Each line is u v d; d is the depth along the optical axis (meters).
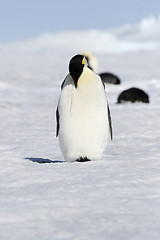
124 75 125.44
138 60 182.12
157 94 79.62
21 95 82.31
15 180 18.59
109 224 12.55
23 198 15.51
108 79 99.06
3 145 31.81
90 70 22.66
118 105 62.81
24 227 12.36
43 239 11.37
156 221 12.84
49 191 16.47
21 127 43.97
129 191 16.30
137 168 20.50
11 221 12.92
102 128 22.70
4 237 11.58
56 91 89.56
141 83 100.38
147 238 11.29
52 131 40.88
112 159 23.97
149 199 15.22
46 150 30.20
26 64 169.00
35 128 43.16
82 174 19.39
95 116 22.33
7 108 62.75
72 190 16.55
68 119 22.45
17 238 11.48
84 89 22.17
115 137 35.75
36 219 13.09
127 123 44.12
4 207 14.35
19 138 36.12
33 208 14.19
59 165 21.89
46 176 19.17
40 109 61.50
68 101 22.42
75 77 22.19
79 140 22.67
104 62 178.62
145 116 48.91
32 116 53.88
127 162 22.25
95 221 12.85
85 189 16.66
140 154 25.97
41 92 87.81
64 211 13.88
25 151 29.64
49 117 52.81
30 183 18.03
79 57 22.38
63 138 23.02
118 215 13.45
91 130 22.47
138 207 14.29
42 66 160.75
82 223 12.67
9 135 38.22
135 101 64.94
